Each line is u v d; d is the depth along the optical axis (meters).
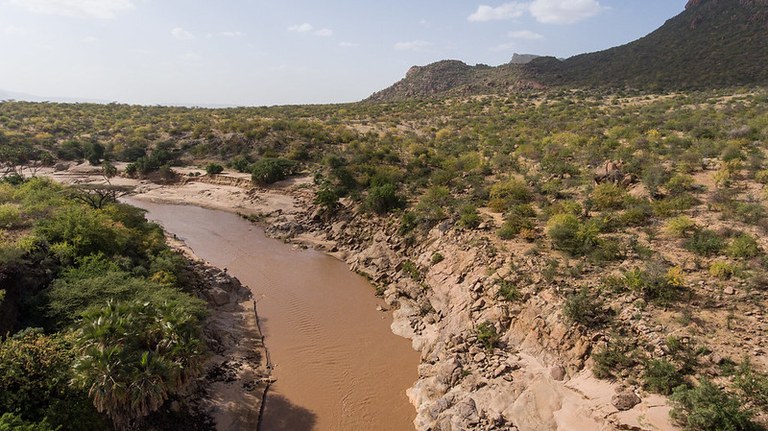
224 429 22.05
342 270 43.97
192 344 20.33
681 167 40.94
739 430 16.06
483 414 21.34
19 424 15.61
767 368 18.61
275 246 50.22
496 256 32.47
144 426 19.78
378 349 30.44
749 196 33.62
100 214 38.50
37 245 28.53
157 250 37.06
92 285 25.36
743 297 23.11
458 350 26.20
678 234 30.52
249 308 34.97
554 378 22.19
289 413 24.27
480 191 46.53
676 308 23.20
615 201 37.03
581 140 59.22
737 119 58.12
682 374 19.44
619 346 21.80
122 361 17.41
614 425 18.27
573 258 30.41
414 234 43.41
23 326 23.09
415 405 24.78
